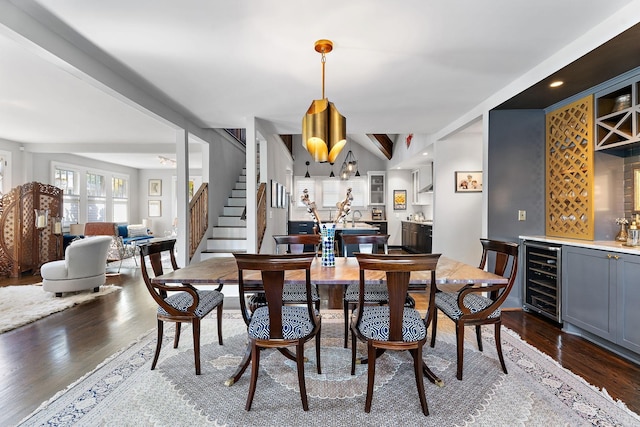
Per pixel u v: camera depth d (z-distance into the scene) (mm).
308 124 2354
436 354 2520
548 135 3574
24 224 5586
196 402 1893
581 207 3137
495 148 3641
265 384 2100
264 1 1946
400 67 2869
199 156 7812
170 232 10055
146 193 10328
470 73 3000
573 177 3223
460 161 5348
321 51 2527
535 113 3625
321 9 2027
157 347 2309
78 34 2330
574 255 2879
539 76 2818
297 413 1793
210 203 5590
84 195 8180
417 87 3336
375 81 3182
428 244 6902
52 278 4094
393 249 9203
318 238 3119
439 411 1801
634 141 2572
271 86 3318
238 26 2221
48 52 2266
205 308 2361
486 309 2162
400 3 1969
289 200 9211
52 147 6406
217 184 5938
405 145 7527
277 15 2092
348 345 2707
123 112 4379
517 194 3646
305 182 9977
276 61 2754
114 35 2346
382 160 9969
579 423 1685
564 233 3355
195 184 10164
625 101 2793
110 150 6516
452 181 5348
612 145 2814
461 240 5367
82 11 2055
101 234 7148
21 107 4180
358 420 1729
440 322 3246
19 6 2008
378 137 7816
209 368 2303
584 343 2715
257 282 2115
